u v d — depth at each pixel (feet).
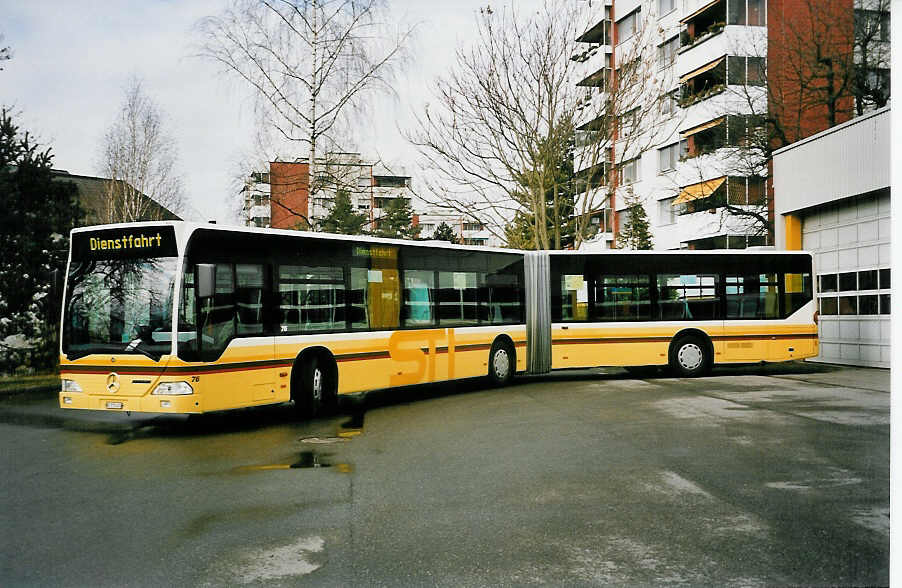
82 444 33.58
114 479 26.02
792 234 69.62
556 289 56.85
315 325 41.19
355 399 49.70
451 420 38.40
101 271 36.11
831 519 19.07
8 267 61.98
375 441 32.68
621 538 17.94
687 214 123.34
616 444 29.91
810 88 97.55
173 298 34.63
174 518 20.66
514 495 22.30
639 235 130.82
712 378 56.85
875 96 92.53
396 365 46.01
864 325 62.44
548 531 18.65
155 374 34.45
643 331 57.72
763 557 16.35
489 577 15.57
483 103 80.64
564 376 63.16
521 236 88.94
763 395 44.47
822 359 68.28
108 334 35.55
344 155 84.99
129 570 16.42
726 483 23.04
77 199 70.03
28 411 45.68
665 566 15.97
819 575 15.24
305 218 83.66
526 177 81.56
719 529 18.44
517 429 34.55
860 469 24.66
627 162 85.46
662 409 39.42
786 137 101.81
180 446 32.60
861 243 62.28
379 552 17.33
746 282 59.00
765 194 112.27
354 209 113.50
